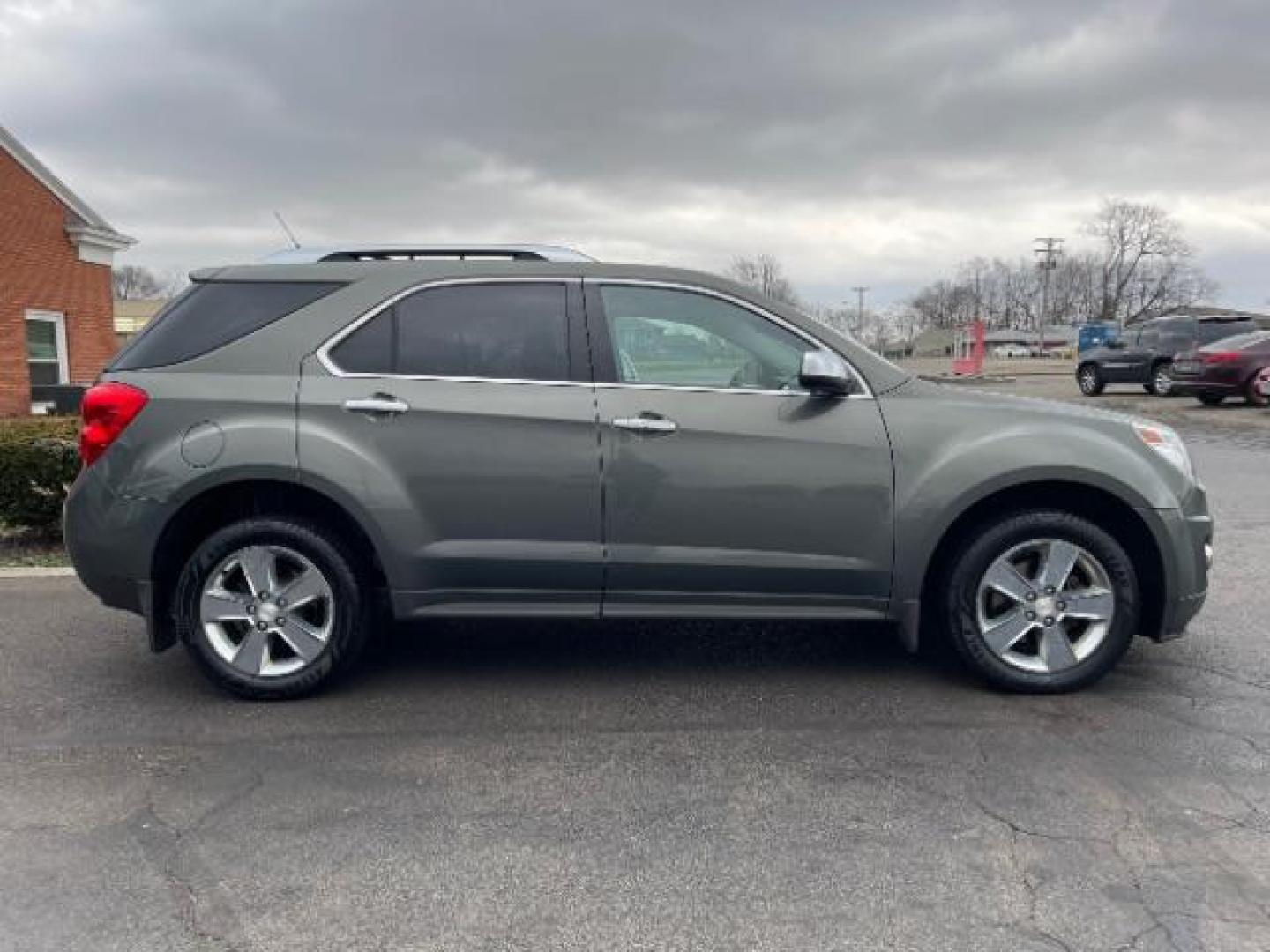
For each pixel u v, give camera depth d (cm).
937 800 332
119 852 301
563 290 420
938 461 407
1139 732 385
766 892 279
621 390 409
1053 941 255
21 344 1791
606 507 408
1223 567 649
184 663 476
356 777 352
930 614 450
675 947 254
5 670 466
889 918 266
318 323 415
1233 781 343
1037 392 2656
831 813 324
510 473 405
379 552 407
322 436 402
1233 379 1878
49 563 669
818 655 483
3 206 1744
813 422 409
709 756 368
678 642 505
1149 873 286
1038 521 412
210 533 424
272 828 316
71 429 734
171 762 364
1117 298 9481
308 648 420
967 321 11131
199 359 413
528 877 287
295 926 263
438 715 410
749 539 411
